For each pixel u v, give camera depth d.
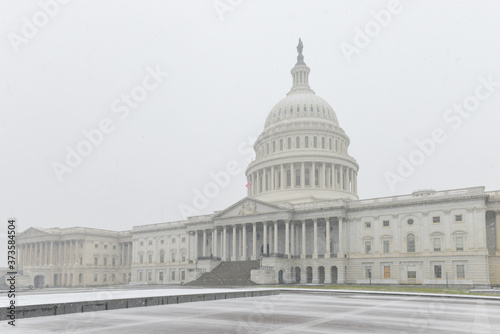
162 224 123.94
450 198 80.31
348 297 45.09
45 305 25.81
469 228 78.19
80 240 130.25
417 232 83.50
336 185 115.81
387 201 88.12
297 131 121.31
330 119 127.69
